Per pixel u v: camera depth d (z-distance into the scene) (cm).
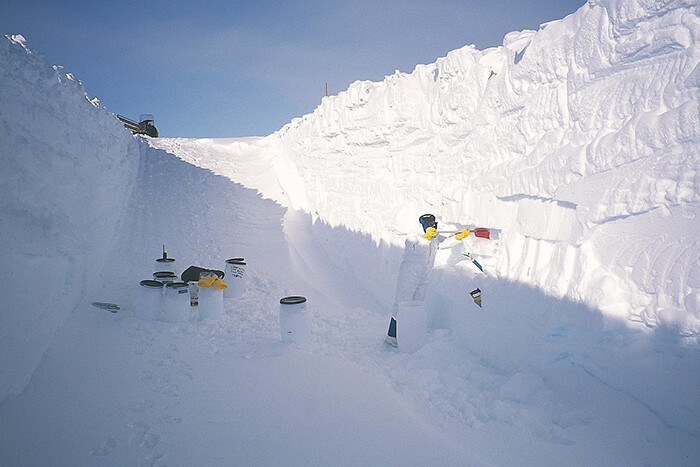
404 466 278
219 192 1127
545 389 364
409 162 707
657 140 306
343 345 519
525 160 447
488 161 530
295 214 1066
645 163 314
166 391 359
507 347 431
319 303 684
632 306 311
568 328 356
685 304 274
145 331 475
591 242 352
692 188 283
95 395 333
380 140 778
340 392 376
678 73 306
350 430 318
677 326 276
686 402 268
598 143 354
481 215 521
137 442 289
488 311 471
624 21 340
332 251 892
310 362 437
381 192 766
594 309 331
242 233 932
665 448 271
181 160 1306
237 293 657
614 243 332
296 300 490
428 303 593
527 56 460
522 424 328
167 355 427
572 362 353
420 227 661
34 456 259
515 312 427
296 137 1188
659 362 286
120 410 322
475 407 359
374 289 735
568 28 409
